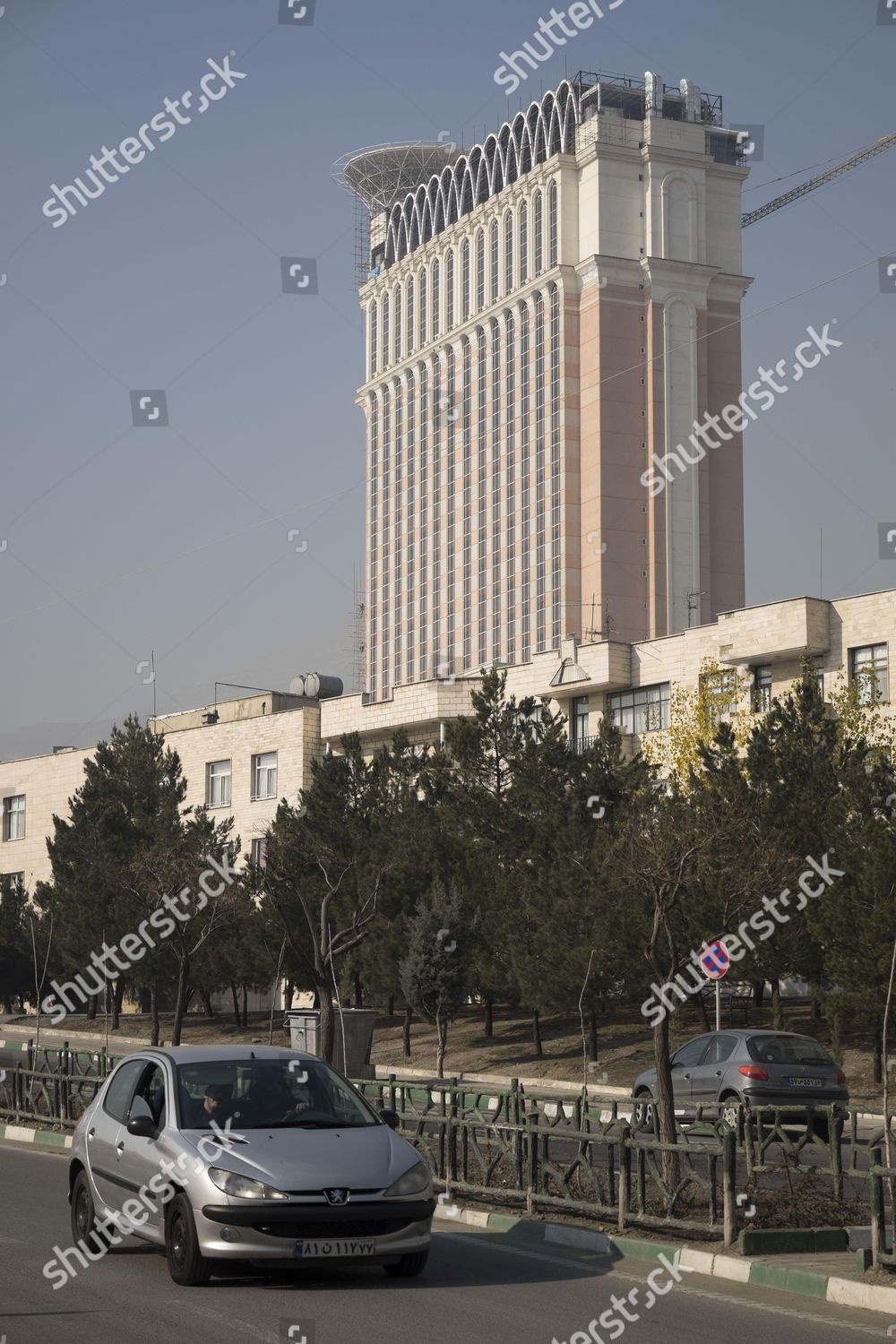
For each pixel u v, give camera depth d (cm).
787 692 4356
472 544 14800
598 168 13512
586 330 13525
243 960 4744
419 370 15912
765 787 3559
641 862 1705
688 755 4488
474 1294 1097
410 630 15700
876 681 4212
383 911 4256
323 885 4456
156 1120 1200
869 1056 3428
